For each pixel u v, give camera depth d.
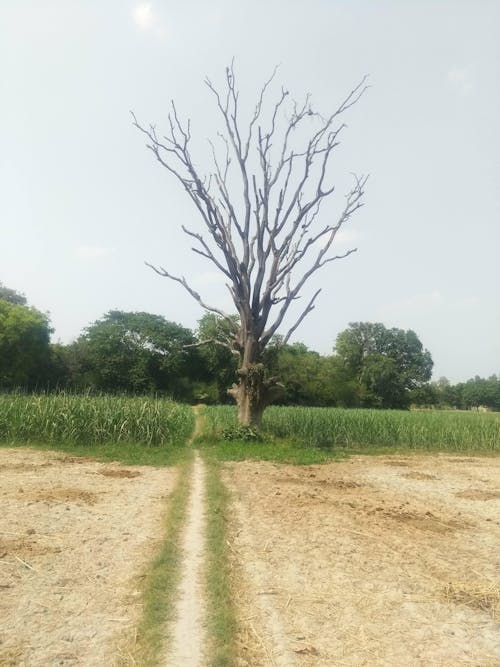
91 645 3.97
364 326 73.19
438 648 4.10
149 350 54.50
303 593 5.05
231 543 6.46
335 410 24.31
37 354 45.94
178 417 17.88
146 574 5.33
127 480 10.44
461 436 18.78
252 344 17.73
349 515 8.01
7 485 9.43
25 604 4.61
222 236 17.77
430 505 9.09
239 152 17.84
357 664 3.83
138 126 17.66
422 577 5.55
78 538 6.45
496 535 7.23
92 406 16.02
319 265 17.91
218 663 3.72
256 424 17.30
